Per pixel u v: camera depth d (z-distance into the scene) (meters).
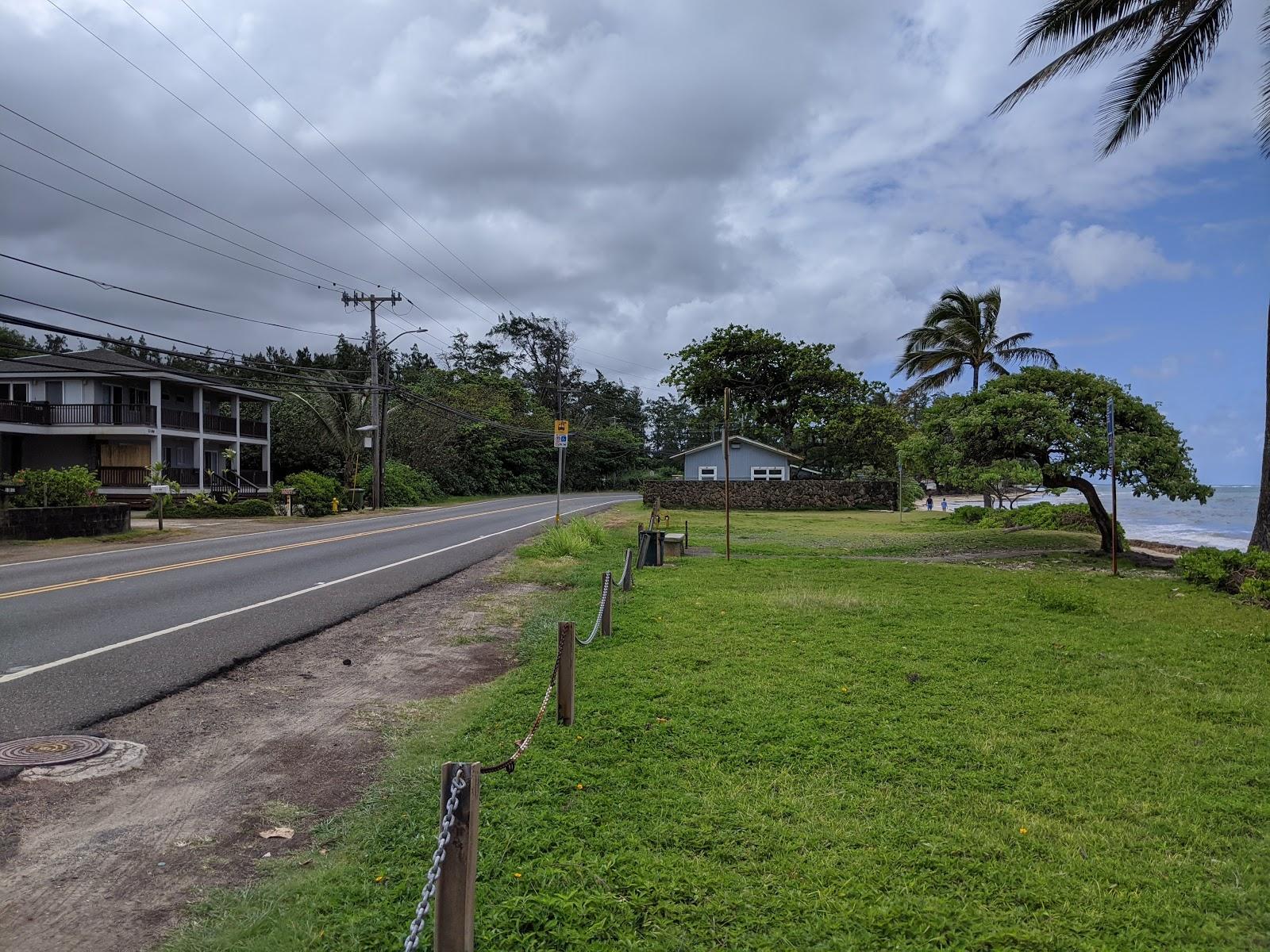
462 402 61.66
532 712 5.90
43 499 22.12
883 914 3.27
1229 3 14.10
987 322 36.38
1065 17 15.05
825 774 4.76
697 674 6.97
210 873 3.69
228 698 6.45
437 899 2.75
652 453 99.69
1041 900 3.40
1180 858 3.76
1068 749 5.16
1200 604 11.00
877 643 8.11
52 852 3.85
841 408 47.38
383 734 5.62
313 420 47.19
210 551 17.25
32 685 6.59
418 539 20.78
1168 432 16.92
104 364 35.12
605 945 3.09
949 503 57.47
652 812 4.23
